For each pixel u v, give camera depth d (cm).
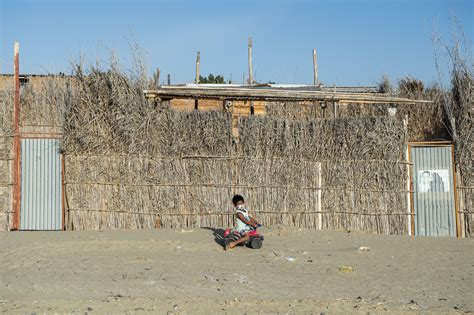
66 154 1514
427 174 1508
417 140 1705
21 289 862
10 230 1498
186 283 899
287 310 756
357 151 1505
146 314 735
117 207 1510
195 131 1522
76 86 1519
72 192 1510
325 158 1522
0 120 1518
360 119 1509
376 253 1193
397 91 1827
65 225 1520
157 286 878
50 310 750
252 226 1234
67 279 928
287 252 1191
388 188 1501
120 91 1497
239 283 905
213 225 1518
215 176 1523
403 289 884
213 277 940
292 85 2275
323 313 746
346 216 1510
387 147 1495
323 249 1237
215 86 1970
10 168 1514
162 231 1448
